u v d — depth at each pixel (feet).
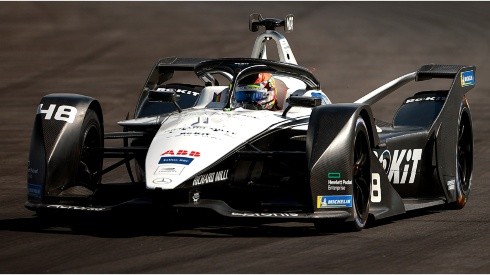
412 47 282.77
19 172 139.23
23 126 180.14
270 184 103.81
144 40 288.92
